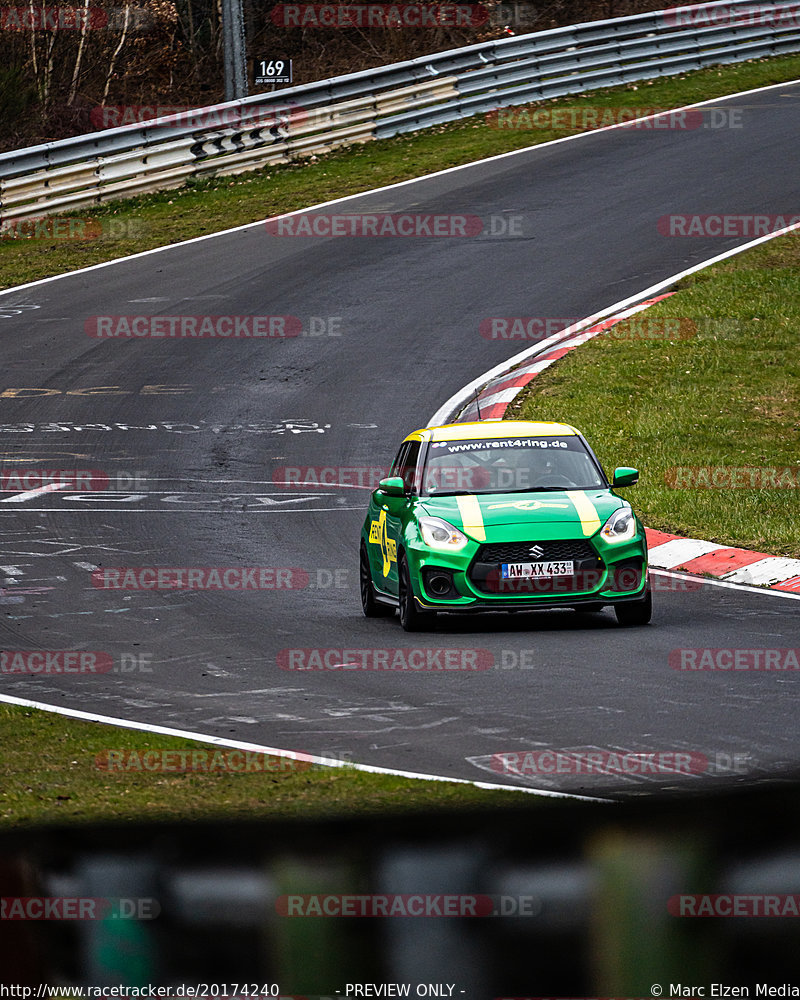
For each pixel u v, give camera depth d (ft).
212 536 175.32
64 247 345.51
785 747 83.71
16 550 167.63
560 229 326.85
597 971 51.72
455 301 290.15
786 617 128.26
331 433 229.25
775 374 243.19
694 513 179.22
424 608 126.62
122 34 497.05
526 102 430.61
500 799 73.26
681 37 451.53
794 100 418.92
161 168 381.60
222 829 68.74
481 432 144.25
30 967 53.47
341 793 75.77
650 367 248.93
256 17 562.25
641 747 84.69
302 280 309.42
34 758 86.74
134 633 127.54
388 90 414.00
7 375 265.13
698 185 346.95
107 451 222.89
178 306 298.56
